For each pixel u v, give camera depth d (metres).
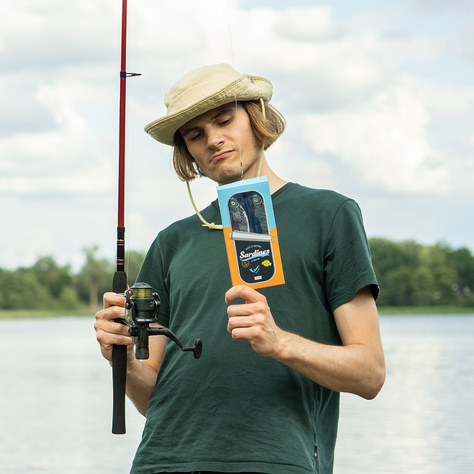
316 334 2.61
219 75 2.82
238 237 2.56
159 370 2.82
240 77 2.73
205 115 2.77
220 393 2.58
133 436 10.77
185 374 2.67
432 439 10.34
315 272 2.63
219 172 2.79
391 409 12.98
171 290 2.88
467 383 16.77
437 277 79.69
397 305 80.69
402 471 8.46
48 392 16.09
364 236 2.67
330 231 2.64
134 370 2.77
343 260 2.60
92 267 100.69
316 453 2.56
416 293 79.88
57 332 54.22
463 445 9.91
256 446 2.48
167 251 2.96
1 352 30.56
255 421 2.52
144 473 2.63
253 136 2.81
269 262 2.55
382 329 49.56
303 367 2.42
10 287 98.44
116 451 9.81
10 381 18.39
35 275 100.50
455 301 80.88
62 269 101.12
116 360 2.67
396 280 79.81
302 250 2.64
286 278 2.63
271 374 2.56
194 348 2.55
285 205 2.73
